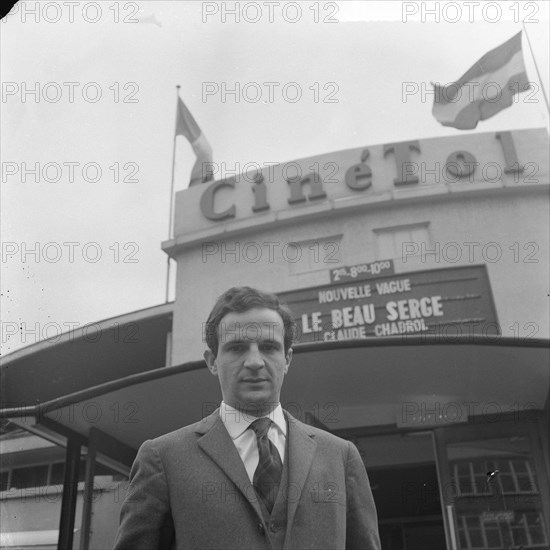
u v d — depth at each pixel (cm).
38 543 328
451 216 351
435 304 332
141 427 318
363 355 288
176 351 337
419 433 336
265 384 117
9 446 357
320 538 106
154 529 110
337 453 123
